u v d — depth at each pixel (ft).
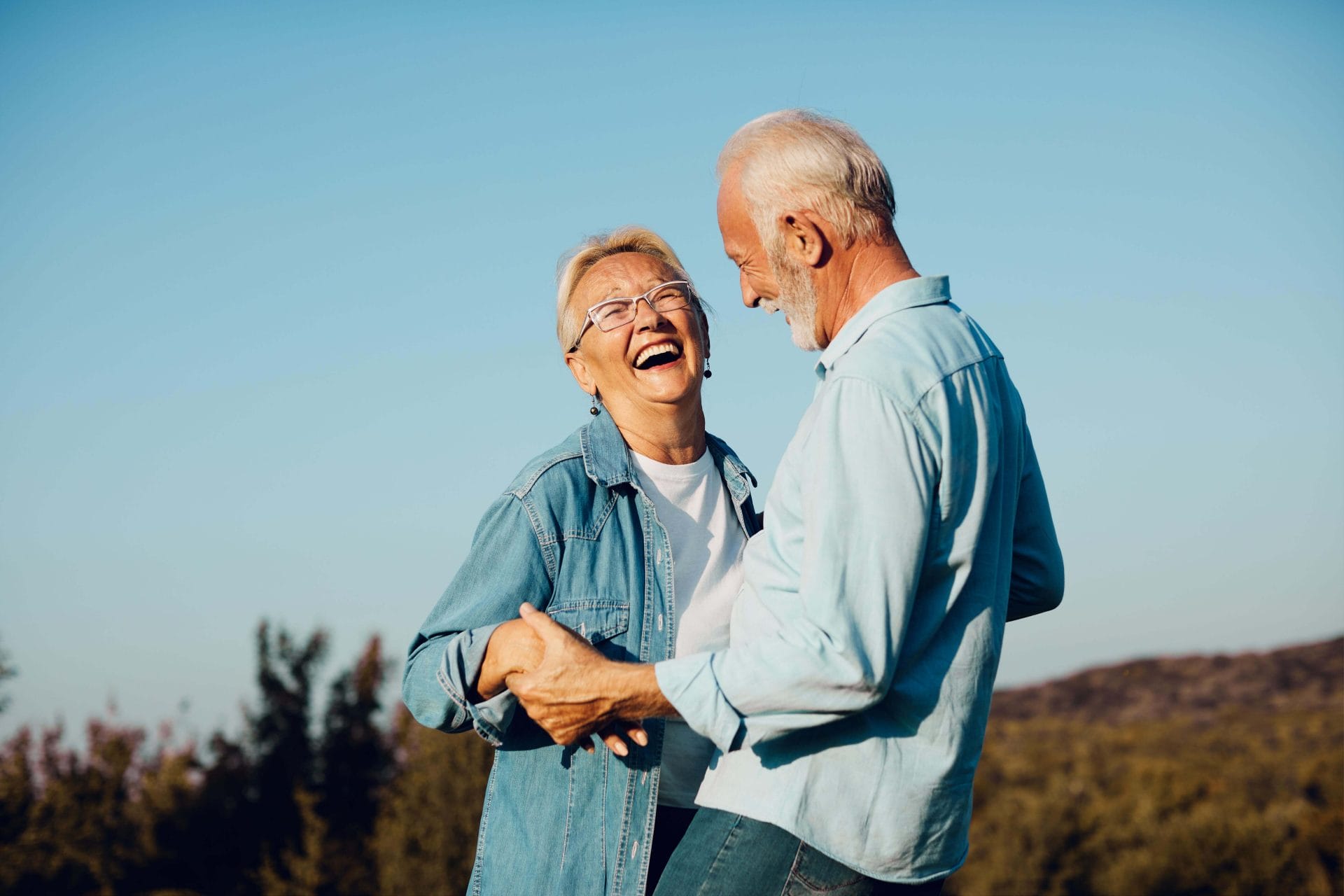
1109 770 113.91
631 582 8.09
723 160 7.09
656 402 8.60
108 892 63.93
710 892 6.30
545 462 8.34
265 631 74.74
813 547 5.94
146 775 70.54
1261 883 82.58
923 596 6.19
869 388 6.04
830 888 6.18
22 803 63.98
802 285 6.84
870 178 6.70
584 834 7.54
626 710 6.38
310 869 59.57
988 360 6.62
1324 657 233.55
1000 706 245.65
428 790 58.34
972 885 90.58
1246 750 133.18
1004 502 6.66
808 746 6.20
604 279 8.84
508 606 7.74
